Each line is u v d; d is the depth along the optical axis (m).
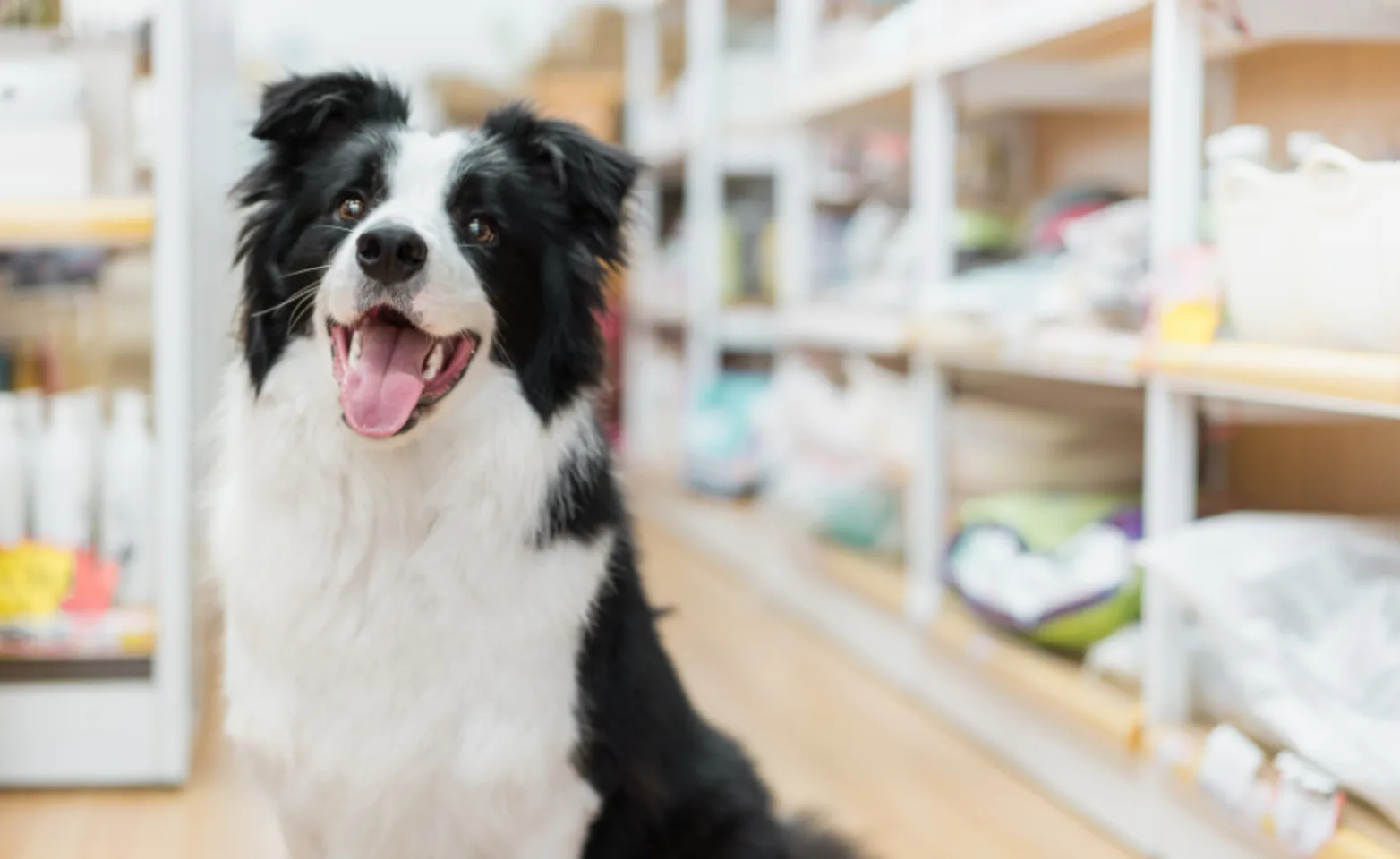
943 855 2.01
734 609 3.59
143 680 2.24
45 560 2.20
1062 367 2.18
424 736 1.44
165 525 2.18
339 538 1.46
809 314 3.45
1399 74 2.16
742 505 4.50
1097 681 2.21
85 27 2.35
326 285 1.41
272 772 1.51
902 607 2.81
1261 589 1.75
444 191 1.49
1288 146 2.44
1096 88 2.78
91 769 2.20
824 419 3.39
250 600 1.48
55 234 2.09
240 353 1.58
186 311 2.15
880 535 3.16
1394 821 1.60
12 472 2.19
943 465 2.81
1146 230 2.20
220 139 2.66
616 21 5.68
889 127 3.61
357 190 1.51
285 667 1.47
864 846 1.85
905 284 2.96
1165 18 1.89
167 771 2.21
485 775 1.44
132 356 2.71
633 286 5.56
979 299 2.53
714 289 4.64
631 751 1.56
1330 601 1.74
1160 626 1.97
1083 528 2.39
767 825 1.74
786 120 3.54
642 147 5.40
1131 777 2.04
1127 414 2.82
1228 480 2.70
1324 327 1.64
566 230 1.59
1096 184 3.02
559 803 1.50
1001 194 3.50
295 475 1.47
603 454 1.62
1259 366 1.70
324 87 1.56
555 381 1.55
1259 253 1.74
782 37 4.21
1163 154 1.91
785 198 3.94
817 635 3.32
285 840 1.58
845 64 3.23
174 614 2.19
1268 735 1.85
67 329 2.68
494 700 1.45
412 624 1.45
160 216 2.11
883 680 2.95
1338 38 1.90
